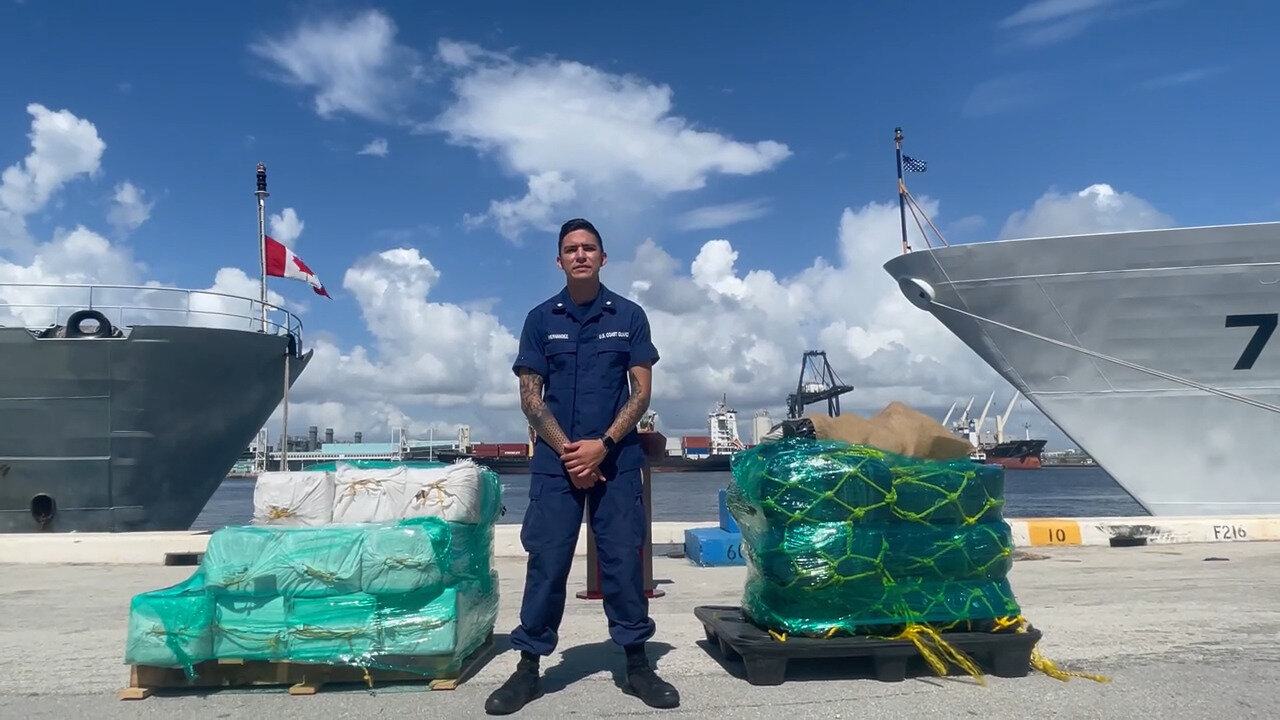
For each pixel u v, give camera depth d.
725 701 3.24
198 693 3.39
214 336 12.44
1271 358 9.63
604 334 3.48
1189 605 5.36
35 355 11.56
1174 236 9.58
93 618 5.45
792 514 3.49
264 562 3.40
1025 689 3.37
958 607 3.53
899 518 3.53
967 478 3.60
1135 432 10.27
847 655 3.42
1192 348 9.88
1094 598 5.69
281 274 14.81
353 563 3.39
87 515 11.84
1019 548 9.08
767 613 3.62
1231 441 9.93
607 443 3.29
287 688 3.43
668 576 7.34
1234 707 3.13
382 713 3.13
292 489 3.79
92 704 3.29
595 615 5.40
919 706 3.15
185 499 12.75
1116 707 3.13
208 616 3.36
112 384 11.77
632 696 3.33
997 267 10.38
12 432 11.63
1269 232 9.26
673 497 46.03
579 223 3.55
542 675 3.70
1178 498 10.23
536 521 3.36
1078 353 10.30
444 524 3.58
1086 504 34.16
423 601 3.48
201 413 12.53
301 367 14.73
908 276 11.17
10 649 4.43
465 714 3.11
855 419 3.79
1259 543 9.23
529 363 3.46
